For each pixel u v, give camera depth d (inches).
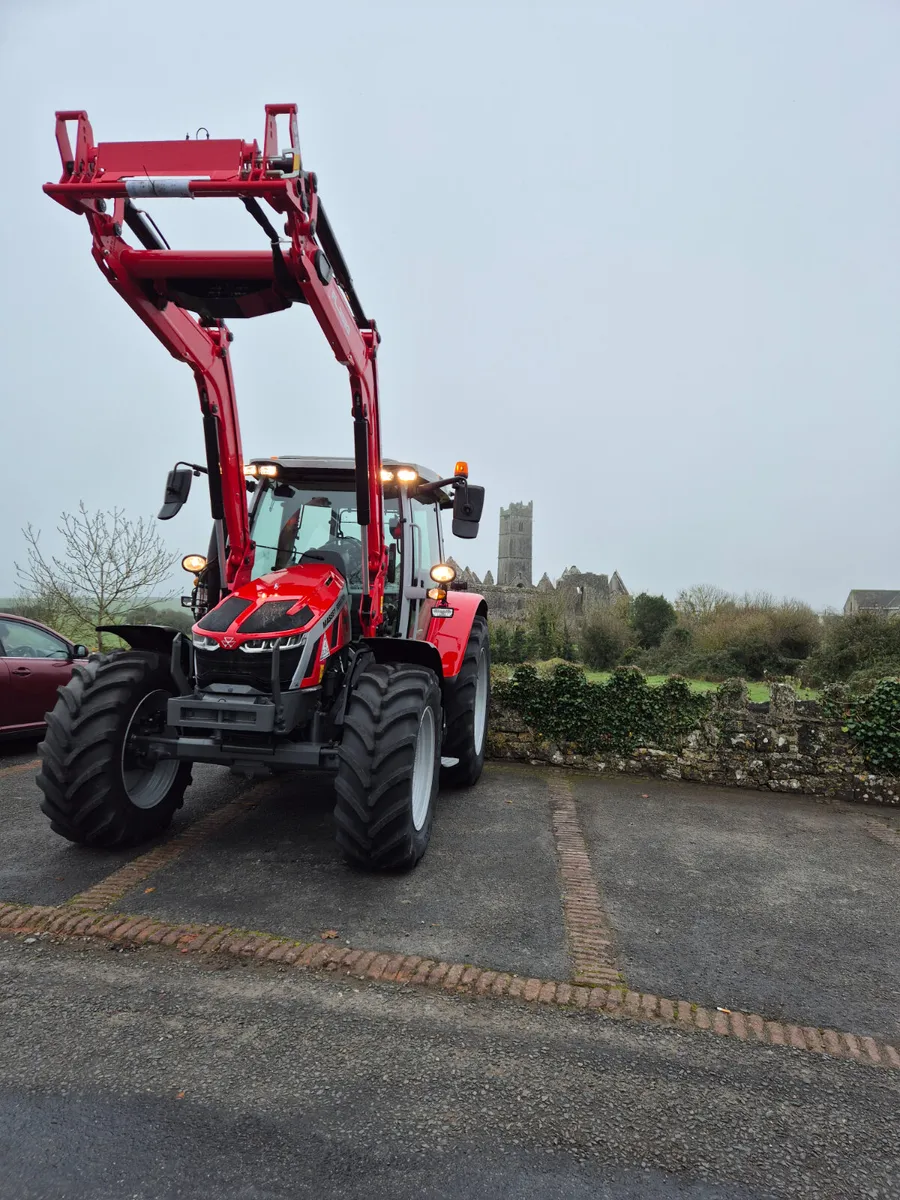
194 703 157.9
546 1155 84.4
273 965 125.3
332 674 174.6
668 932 145.7
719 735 273.9
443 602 202.7
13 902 145.6
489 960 129.6
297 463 204.7
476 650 243.1
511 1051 104.0
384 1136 86.3
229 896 151.3
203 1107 90.2
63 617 554.6
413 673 163.2
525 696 292.4
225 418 179.2
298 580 177.5
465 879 166.9
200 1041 103.6
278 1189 78.1
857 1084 100.4
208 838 186.4
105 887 153.3
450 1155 83.7
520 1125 89.1
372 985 120.3
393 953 130.3
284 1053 101.4
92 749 160.7
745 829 218.8
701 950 138.6
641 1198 78.9
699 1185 81.2
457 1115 90.4
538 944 136.9
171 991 116.3
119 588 540.7
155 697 175.0
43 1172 79.2
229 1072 97.0
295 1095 92.9
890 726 260.1
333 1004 114.2
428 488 220.1
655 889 168.1
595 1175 81.7
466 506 206.7
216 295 147.3
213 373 173.5
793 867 187.5
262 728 153.3
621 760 282.8
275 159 127.6
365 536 179.3
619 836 205.8
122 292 142.9
